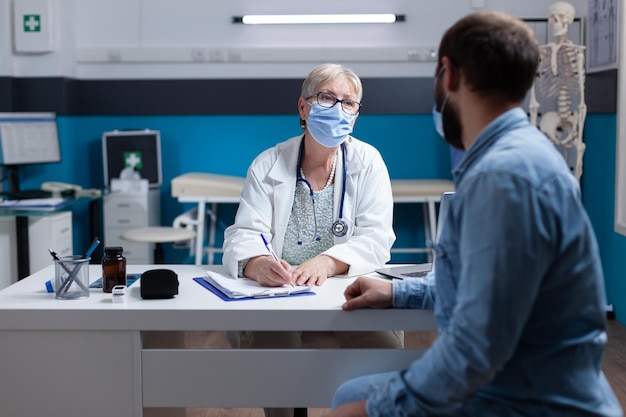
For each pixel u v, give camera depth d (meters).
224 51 5.24
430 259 5.29
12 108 5.12
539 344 1.30
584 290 1.28
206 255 5.39
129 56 5.29
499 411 1.30
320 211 2.33
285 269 1.97
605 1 4.33
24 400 1.79
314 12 5.26
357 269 2.14
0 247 3.97
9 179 4.74
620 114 4.03
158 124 5.38
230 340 2.30
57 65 5.15
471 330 1.21
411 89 5.26
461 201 1.32
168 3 5.30
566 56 4.09
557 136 4.23
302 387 1.79
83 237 5.49
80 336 1.77
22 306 1.78
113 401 1.79
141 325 1.75
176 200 5.44
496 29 1.33
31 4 5.03
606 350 3.73
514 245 1.20
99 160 5.42
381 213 2.33
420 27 5.25
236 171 5.39
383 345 2.18
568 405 1.28
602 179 4.43
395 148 5.34
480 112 1.36
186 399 1.79
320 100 2.25
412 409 1.29
